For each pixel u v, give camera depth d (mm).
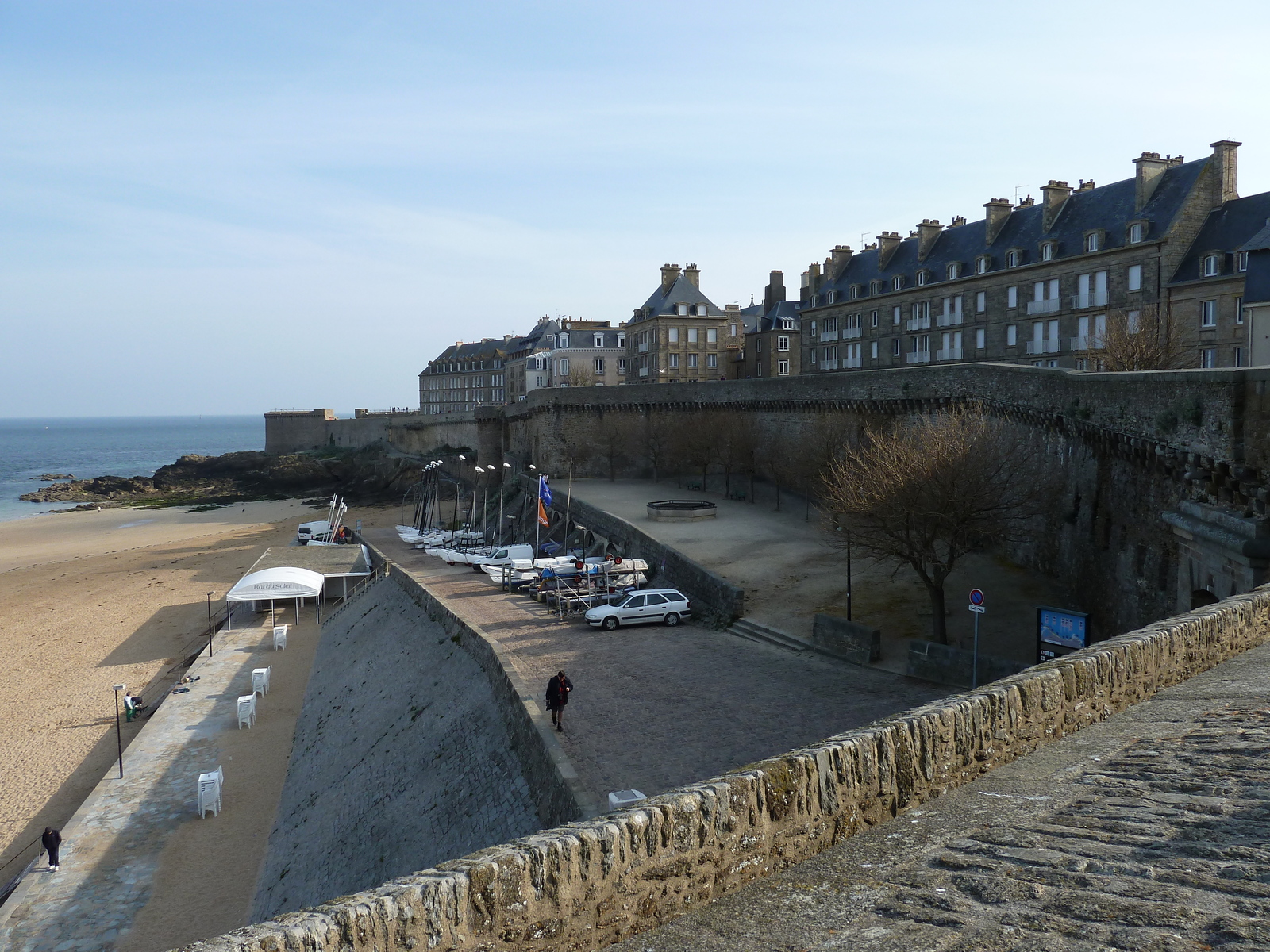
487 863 5160
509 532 63094
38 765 28328
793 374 84000
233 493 115125
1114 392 21797
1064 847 5477
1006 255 52969
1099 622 23406
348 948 4664
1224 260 40500
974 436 25516
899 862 5867
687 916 5711
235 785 25750
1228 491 15375
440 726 24359
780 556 36406
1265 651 11086
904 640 24469
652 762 17344
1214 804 5699
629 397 69000
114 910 19125
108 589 57906
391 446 120062
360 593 47812
